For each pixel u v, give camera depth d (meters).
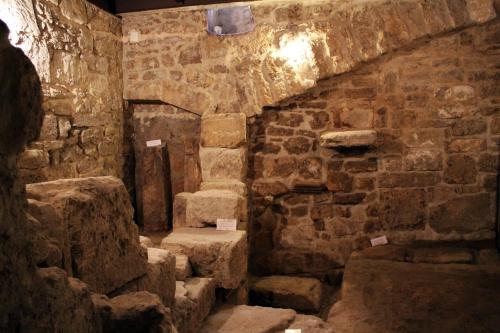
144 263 1.86
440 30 3.33
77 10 3.02
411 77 3.54
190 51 3.66
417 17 3.34
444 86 3.51
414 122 3.58
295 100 3.70
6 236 0.87
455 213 3.61
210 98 3.65
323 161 3.71
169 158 3.99
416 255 3.37
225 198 3.11
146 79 3.76
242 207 3.42
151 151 3.93
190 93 3.69
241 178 3.55
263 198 3.83
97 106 3.33
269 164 3.79
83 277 1.47
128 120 3.93
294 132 3.73
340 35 3.42
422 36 3.36
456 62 3.48
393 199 3.66
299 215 3.82
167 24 3.67
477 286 2.82
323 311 3.33
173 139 3.96
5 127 0.89
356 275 3.06
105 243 1.61
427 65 3.51
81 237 1.47
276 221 3.86
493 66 3.45
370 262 3.28
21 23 2.43
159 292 2.00
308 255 3.82
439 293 2.74
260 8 3.50
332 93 3.65
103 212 1.60
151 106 3.97
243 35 3.55
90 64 3.21
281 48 3.49
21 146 0.95
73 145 3.00
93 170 3.28
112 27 3.58
